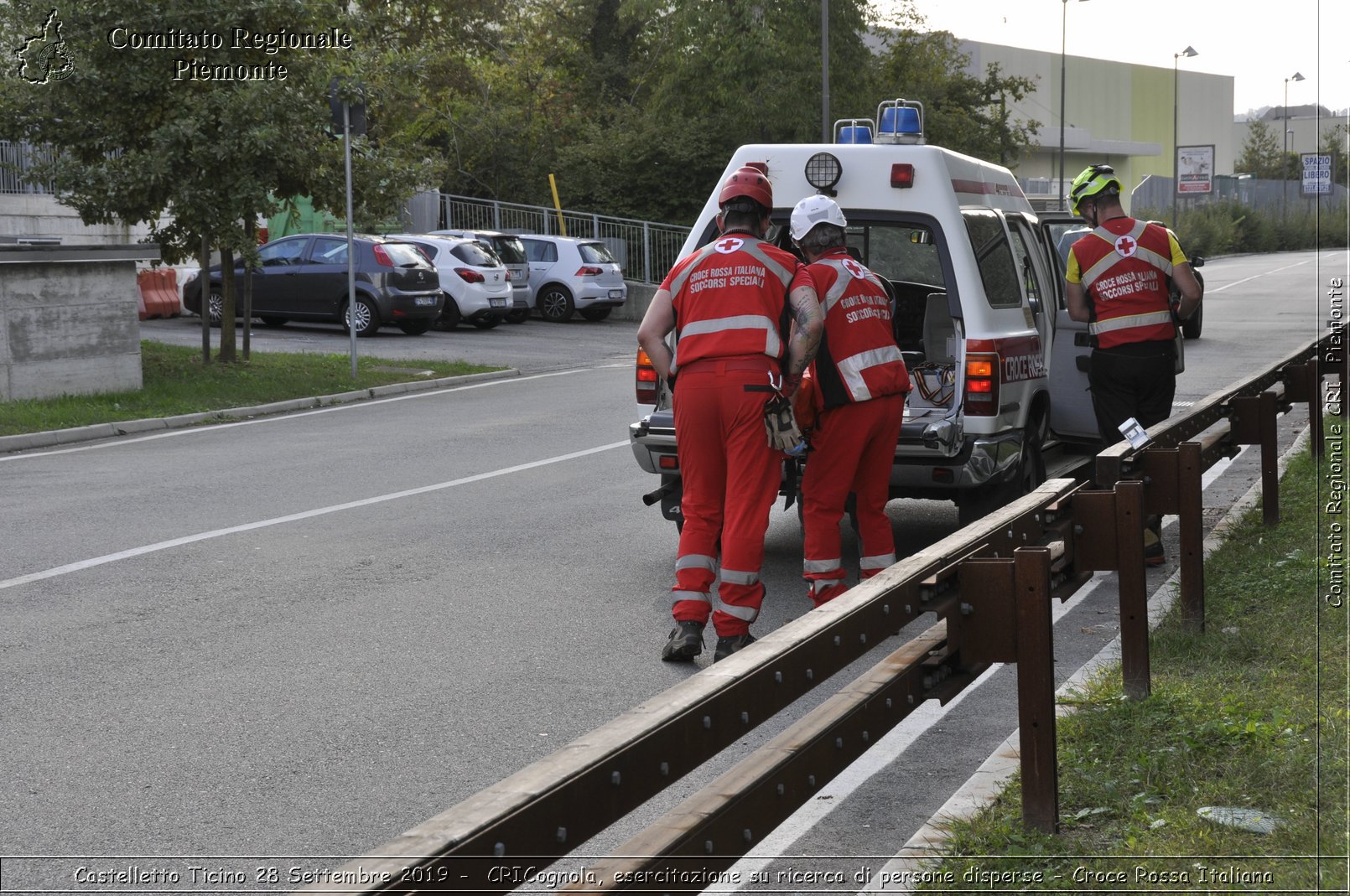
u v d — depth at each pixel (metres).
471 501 14.25
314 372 26.55
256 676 8.22
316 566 11.22
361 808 6.21
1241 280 63.62
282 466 16.72
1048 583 5.40
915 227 10.93
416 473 16.12
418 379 26.64
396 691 7.95
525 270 41.25
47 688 7.95
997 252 11.77
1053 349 13.38
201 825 6.02
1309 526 10.91
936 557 5.41
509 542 12.20
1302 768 5.84
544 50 65.38
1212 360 28.36
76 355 22.62
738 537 8.42
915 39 70.75
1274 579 9.34
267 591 10.36
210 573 10.91
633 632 9.31
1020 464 11.52
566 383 27.09
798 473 9.98
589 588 10.52
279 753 6.91
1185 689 7.09
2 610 9.73
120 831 5.94
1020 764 5.55
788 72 56.50
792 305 8.52
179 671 8.30
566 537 12.43
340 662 8.53
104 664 8.44
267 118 25.02
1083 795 5.82
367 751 6.95
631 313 46.72
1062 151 73.88
